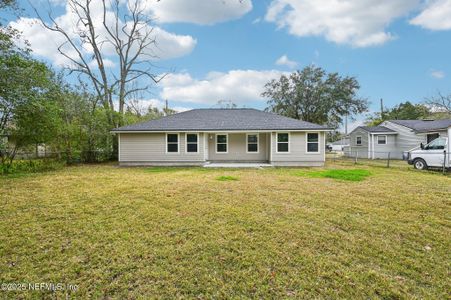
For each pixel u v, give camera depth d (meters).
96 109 16.14
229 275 2.70
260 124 14.60
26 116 10.38
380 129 21.45
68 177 9.46
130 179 8.94
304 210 5.03
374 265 2.92
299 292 2.41
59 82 13.80
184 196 6.19
